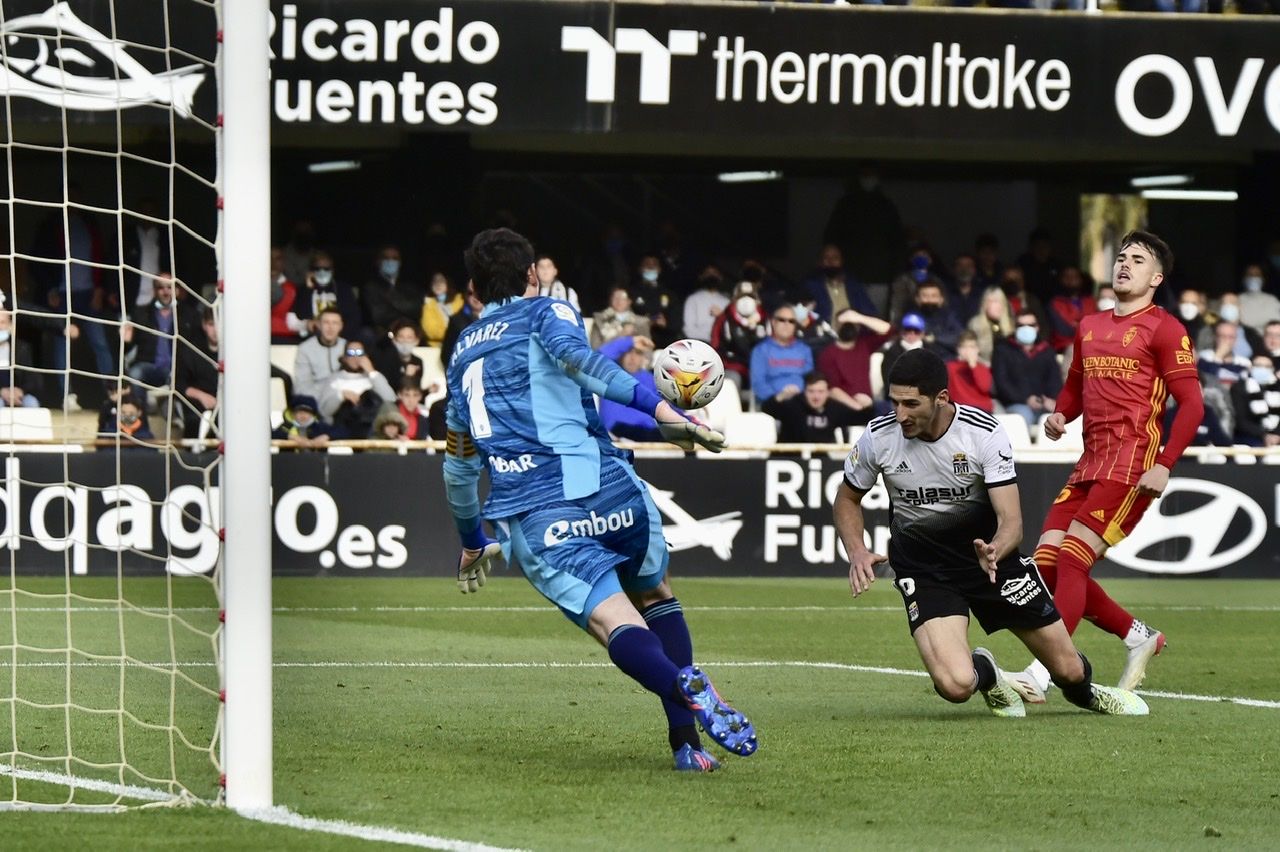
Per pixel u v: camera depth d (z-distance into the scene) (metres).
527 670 27.62
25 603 39.28
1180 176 67.06
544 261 53.56
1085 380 24.64
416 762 18.00
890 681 26.52
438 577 47.69
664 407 16.05
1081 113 52.34
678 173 67.31
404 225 62.59
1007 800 16.22
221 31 15.35
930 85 52.16
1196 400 23.84
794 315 54.16
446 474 18.09
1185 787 17.05
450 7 50.81
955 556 21.31
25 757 18.41
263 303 15.18
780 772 17.52
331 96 50.50
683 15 51.62
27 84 48.34
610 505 16.92
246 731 15.29
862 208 62.28
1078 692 22.30
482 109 51.12
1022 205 67.88
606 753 18.77
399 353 53.50
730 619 37.41
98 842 13.73
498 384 17.00
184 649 30.62
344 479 47.66
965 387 53.34
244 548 15.29
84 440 46.91
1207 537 49.53
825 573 49.19
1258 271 59.47
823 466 49.28
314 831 14.20
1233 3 54.38
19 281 57.22
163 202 61.06
